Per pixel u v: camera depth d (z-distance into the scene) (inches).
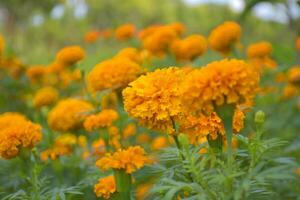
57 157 42.1
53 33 191.9
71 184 42.5
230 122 24.1
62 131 46.8
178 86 26.8
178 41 58.9
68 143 45.4
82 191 36.1
